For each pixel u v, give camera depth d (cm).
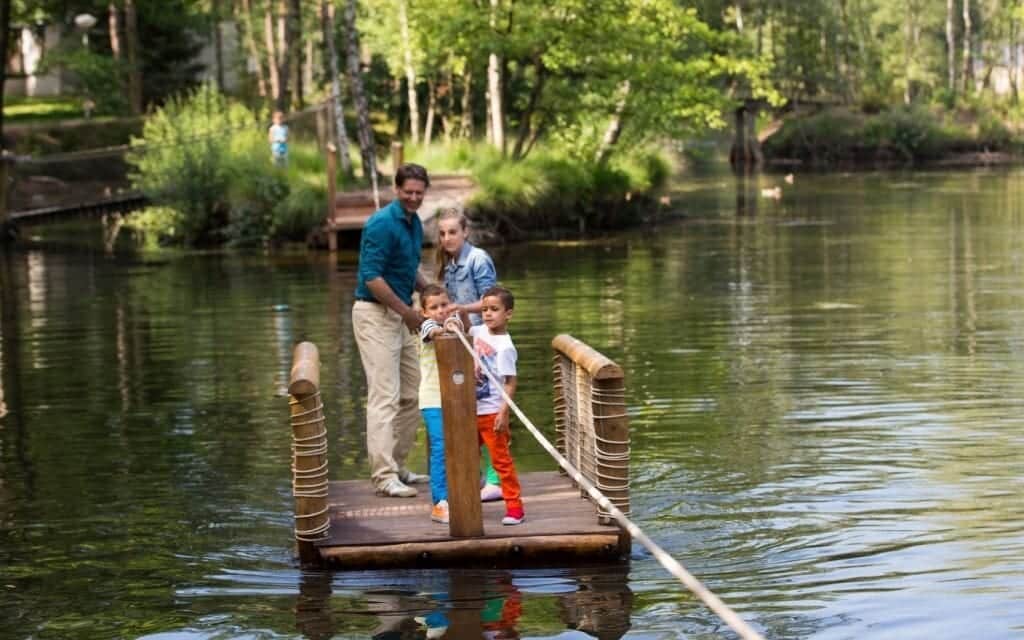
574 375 1012
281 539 935
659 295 2230
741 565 856
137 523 977
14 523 985
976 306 2014
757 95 4359
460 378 866
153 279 2623
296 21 5147
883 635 732
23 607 811
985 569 833
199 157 3431
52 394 1477
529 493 994
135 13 5506
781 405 1322
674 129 4050
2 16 4178
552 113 3978
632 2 3800
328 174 3153
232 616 785
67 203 3841
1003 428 1202
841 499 995
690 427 1236
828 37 8794
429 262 2770
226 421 1312
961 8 10269
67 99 5756
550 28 3681
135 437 1253
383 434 984
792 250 2962
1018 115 8162
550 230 3531
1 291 2473
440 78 5441
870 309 2008
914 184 5341
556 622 760
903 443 1155
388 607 794
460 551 866
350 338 1816
